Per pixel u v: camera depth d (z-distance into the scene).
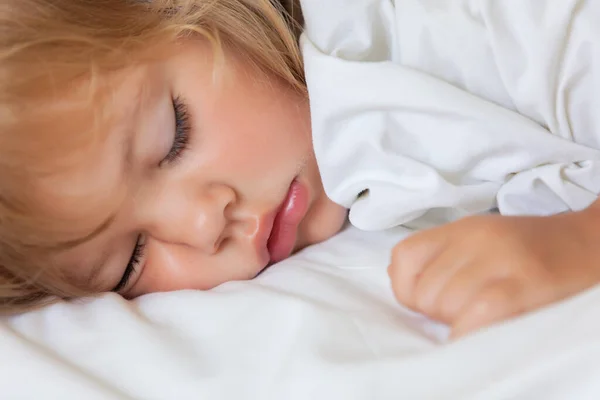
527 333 0.35
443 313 0.45
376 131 0.61
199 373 0.44
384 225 0.62
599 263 0.44
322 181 0.66
